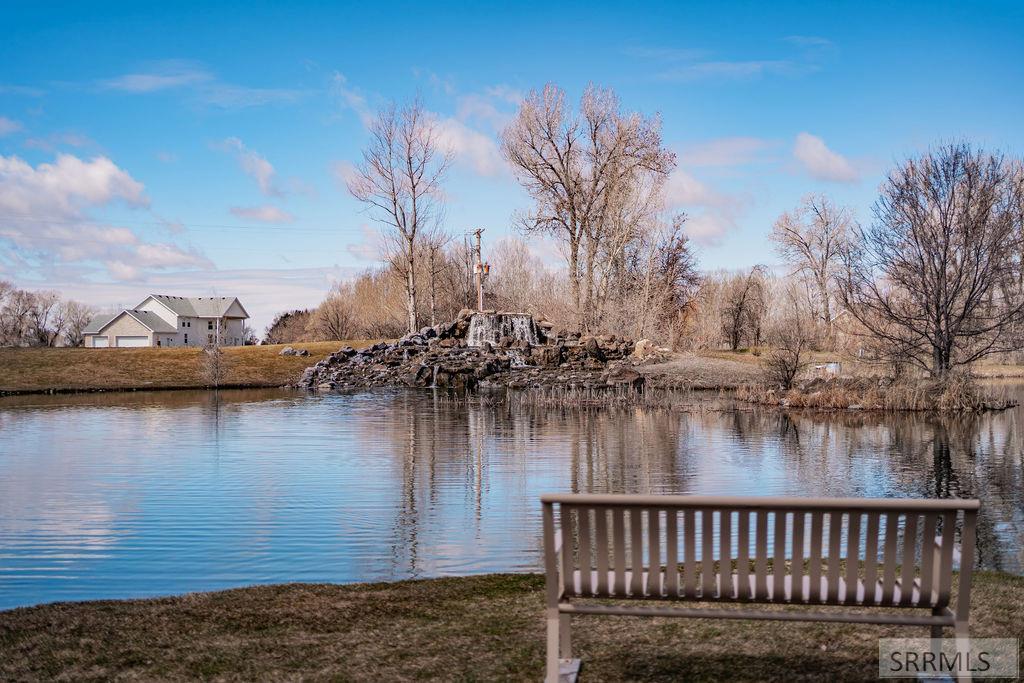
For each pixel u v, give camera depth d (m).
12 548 8.51
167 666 4.55
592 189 48.12
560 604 4.18
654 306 49.88
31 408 26.50
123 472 13.50
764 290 69.88
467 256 62.34
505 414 23.88
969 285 27.22
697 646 4.77
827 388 28.42
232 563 7.89
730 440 18.05
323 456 15.37
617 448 16.69
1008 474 13.65
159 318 80.88
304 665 4.55
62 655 4.73
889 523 3.94
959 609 3.89
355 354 39.62
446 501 10.99
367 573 7.53
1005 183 27.81
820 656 4.58
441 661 4.58
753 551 7.75
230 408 26.11
